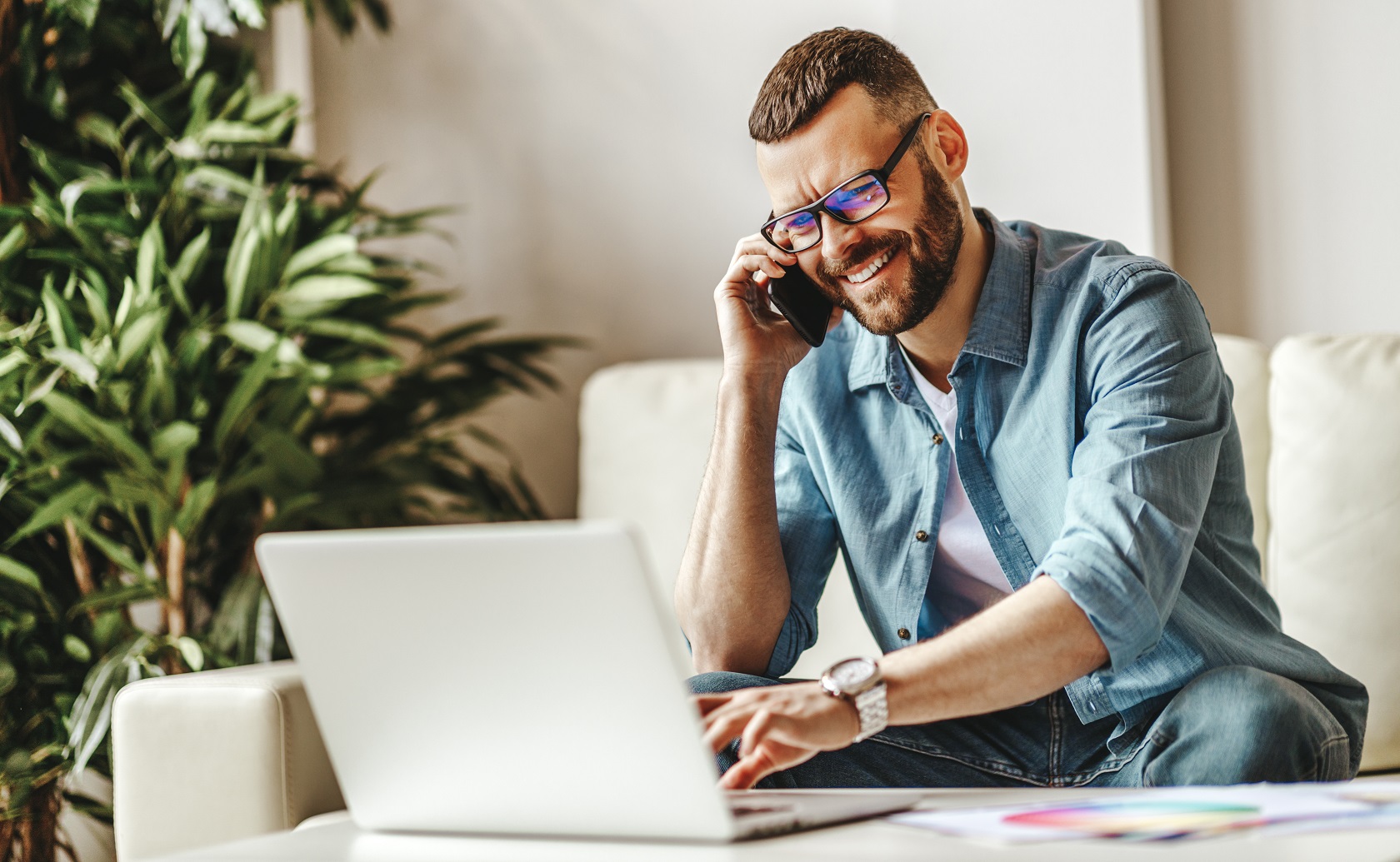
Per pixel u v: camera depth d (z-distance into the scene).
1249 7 2.08
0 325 2.02
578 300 2.62
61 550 2.18
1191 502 1.08
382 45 2.73
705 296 2.54
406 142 2.72
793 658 1.41
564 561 0.74
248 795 1.36
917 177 1.28
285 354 1.99
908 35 2.22
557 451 2.62
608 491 2.13
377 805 0.88
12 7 2.22
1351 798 0.78
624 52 2.59
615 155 2.60
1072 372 1.27
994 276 1.34
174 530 2.04
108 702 1.74
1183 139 2.14
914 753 1.26
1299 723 1.01
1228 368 1.77
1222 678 1.06
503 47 2.67
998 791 0.94
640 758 0.76
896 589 1.39
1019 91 2.15
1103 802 0.82
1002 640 0.95
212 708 1.38
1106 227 2.11
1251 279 2.10
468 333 2.41
